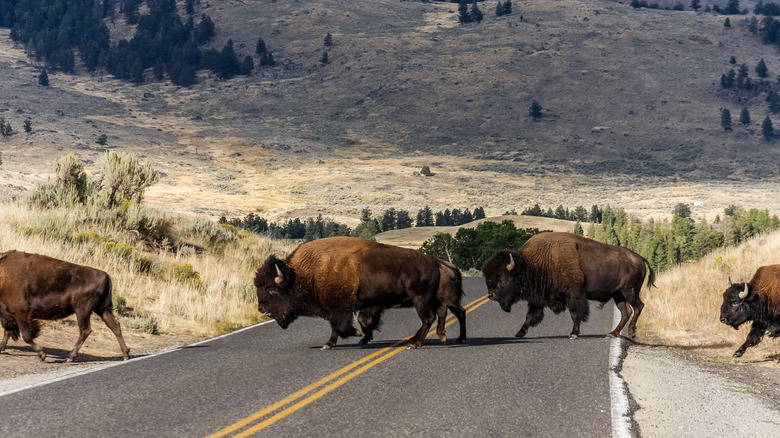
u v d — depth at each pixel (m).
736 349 39.59
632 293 42.75
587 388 27.72
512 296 41.72
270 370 30.66
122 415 22.75
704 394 27.55
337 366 31.70
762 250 84.81
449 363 32.84
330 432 21.38
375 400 25.33
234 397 25.47
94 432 20.84
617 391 27.19
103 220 74.12
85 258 56.78
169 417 22.66
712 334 44.56
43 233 61.03
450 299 39.56
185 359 33.69
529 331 46.22
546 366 32.25
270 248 99.25
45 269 32.50
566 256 41.28
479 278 112.94
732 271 72.56
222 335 44.06
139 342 41.00
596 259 41.66
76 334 39.84
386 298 37.47
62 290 32.59
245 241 99.94
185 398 25.22
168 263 67.94
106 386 27.09
